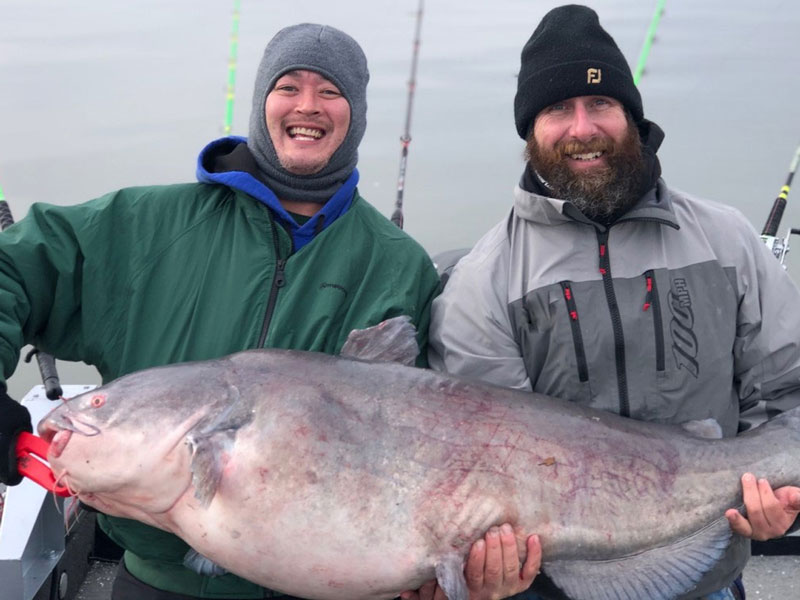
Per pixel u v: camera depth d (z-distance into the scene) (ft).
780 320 9.61
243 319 9.48
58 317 9.55
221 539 8.06
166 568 9.32
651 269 9.49
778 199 14.25
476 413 8.42
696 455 8.80
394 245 10.22
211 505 8.05
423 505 8.01
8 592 9.95
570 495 8.32
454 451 8.18
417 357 10.15
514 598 9.46
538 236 9.78
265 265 9.64
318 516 7.90
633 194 9.71
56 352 9.82
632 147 9.80
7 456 8.42
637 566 8.62
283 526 7.91
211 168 10.64
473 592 8.30
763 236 13.98
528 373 9.76
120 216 9.75
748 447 8.90
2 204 11.70
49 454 8.39
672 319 9.38
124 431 8.22
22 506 10.59
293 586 8.18
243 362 8.53
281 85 9.89
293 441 7.97
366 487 7.97
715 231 9.70
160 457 8.14
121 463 8.19
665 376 9.35
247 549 8.02
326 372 8.42
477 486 8.10
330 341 9.70
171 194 9.97
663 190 9.82
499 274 9.83
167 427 8.18
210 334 9.43
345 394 8.27
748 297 9.55
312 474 7.92
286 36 10.17
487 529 8.05
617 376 9.39
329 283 9.73
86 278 9.46
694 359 9.36
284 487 7.90
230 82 14.76
